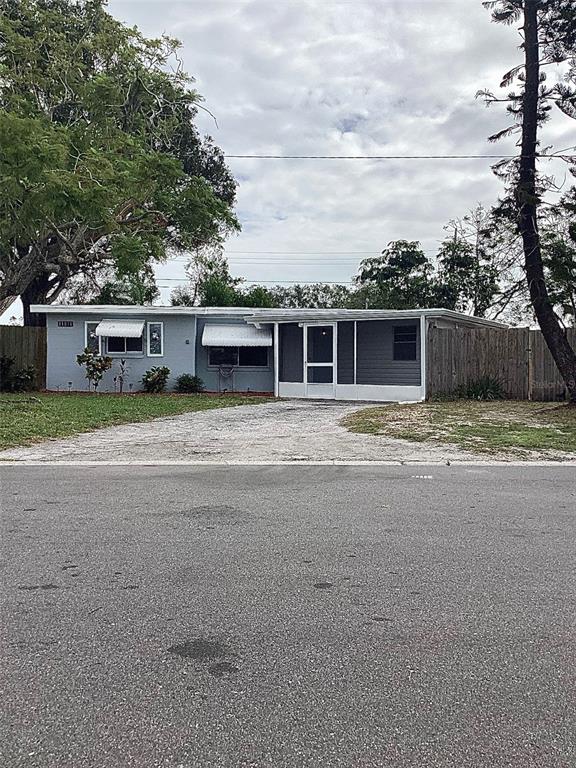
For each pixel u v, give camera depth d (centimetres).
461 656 317
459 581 425
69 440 1133
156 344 2328
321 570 446
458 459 955
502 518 598
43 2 2342
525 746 243
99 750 241
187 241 2400
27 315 3091
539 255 1475
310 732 252
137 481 782
